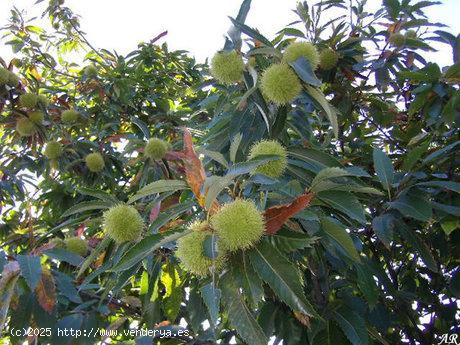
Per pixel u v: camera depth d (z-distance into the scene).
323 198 0.57
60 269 0.87
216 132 0.75
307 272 0.82
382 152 0.79
